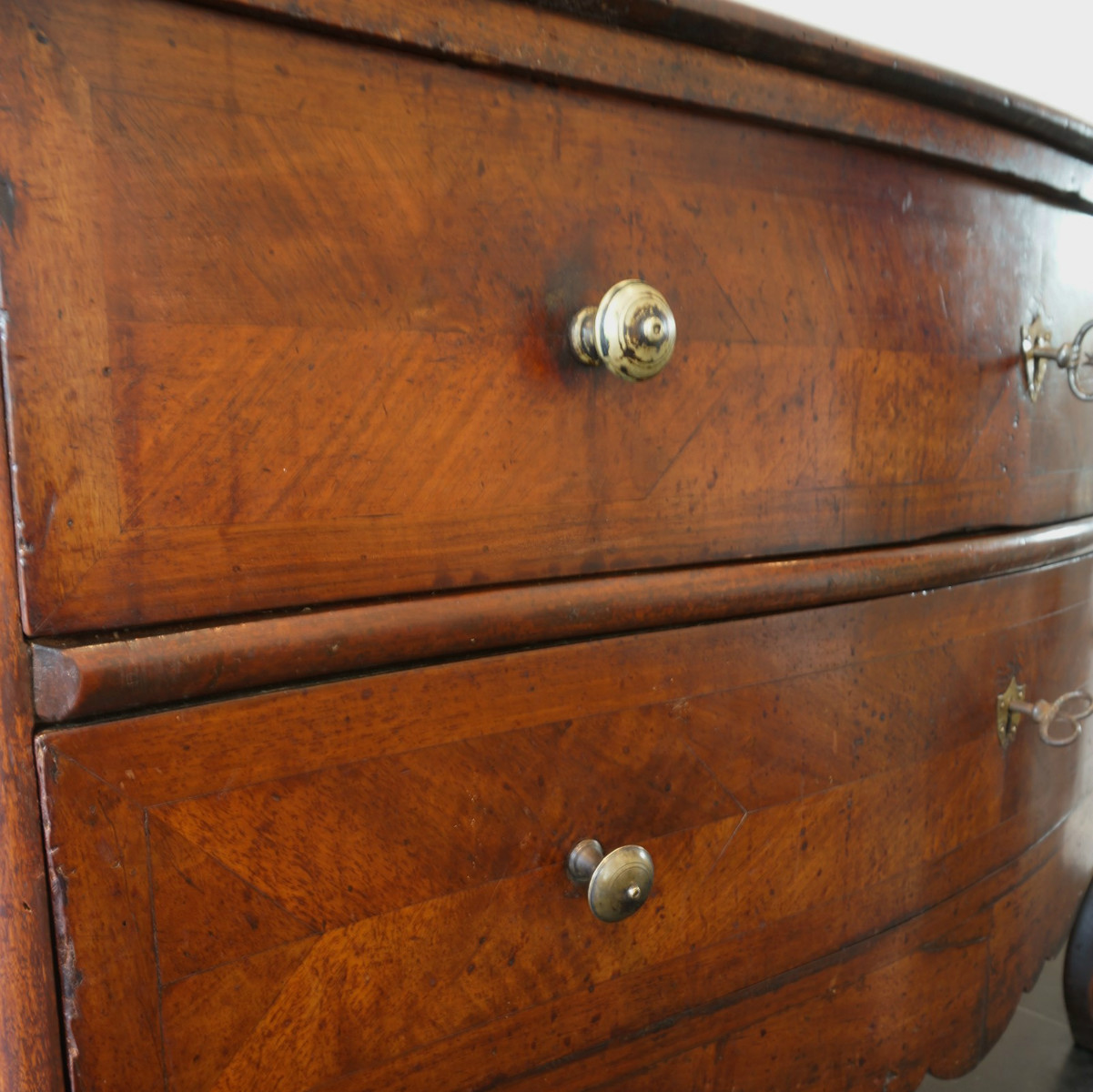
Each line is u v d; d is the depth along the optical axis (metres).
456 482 0.44
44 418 0.34
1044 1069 0.91
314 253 0.39
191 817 0.38
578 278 0.46
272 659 0.39
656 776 0.52
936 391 0.63
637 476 0.50
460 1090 0.47
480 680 0.45
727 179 0.51
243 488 0.38
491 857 0.47
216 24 0.36
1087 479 0.81
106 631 0.36
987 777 0.73
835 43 0.50
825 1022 0.64
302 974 0.42
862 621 0.61
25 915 0.35
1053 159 0.68
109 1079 0.37
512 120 0.43
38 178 0.33
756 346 0.53
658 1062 0.56
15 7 0.32
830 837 0.62
